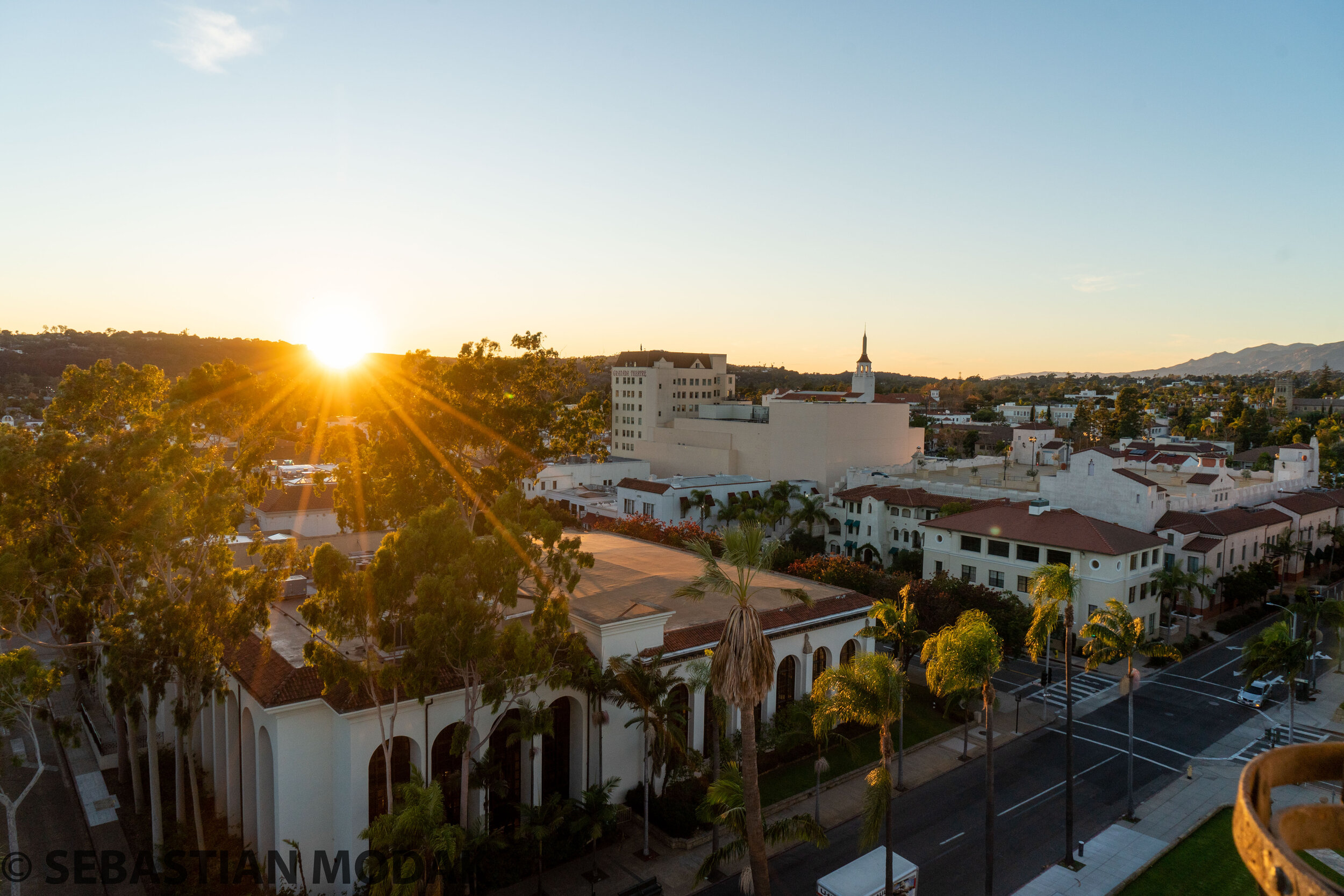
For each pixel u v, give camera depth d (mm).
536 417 49250
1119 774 43875
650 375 155250
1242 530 74125
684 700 41531
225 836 37375
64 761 46188
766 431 124750
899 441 125812
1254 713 51969
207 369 40656
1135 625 37375
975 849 36219
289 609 43562
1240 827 5754
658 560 59250
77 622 41125
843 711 28969
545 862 34812
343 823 32094
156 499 31375
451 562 28547
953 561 72000
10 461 32688
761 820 24953
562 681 35812
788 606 47875
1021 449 120875
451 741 34781
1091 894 32500
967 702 47875
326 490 66312
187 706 33781
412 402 47781
